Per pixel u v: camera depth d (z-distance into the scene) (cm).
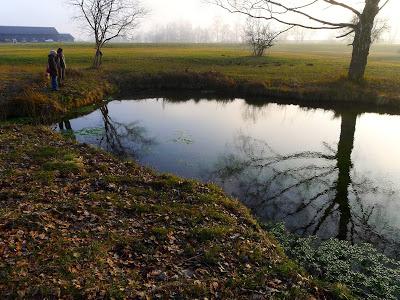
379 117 2395
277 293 684
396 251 943
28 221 804
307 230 1038
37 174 1090
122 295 630
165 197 1038
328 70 3881
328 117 2406
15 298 591
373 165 1589
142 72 3347
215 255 778
